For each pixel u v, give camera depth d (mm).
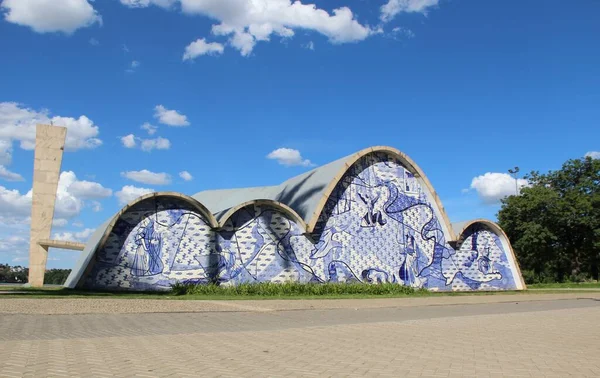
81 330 11953
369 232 36500
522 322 14859
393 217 37625
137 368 7434
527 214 61094
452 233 39469
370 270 36000
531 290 42094
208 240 32438
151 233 31359
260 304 21266
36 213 36812
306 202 36312
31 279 36219
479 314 18125
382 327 13250
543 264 67562
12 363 7582
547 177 66000
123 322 13961
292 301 23594
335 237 35312
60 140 37688
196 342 10133
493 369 7645
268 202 33594
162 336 10984
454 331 12430
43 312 16062
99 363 7742
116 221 30703
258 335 11344
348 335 11484
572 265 63281
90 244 35625
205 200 46406
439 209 39312
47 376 6770
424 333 11992
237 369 7473
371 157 37562
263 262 33281
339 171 35688
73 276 34469
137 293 29484
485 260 41594
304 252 34312
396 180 38250
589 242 59281
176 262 31500
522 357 8703
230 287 29578
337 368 7629
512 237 64062
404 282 37125
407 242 37844
